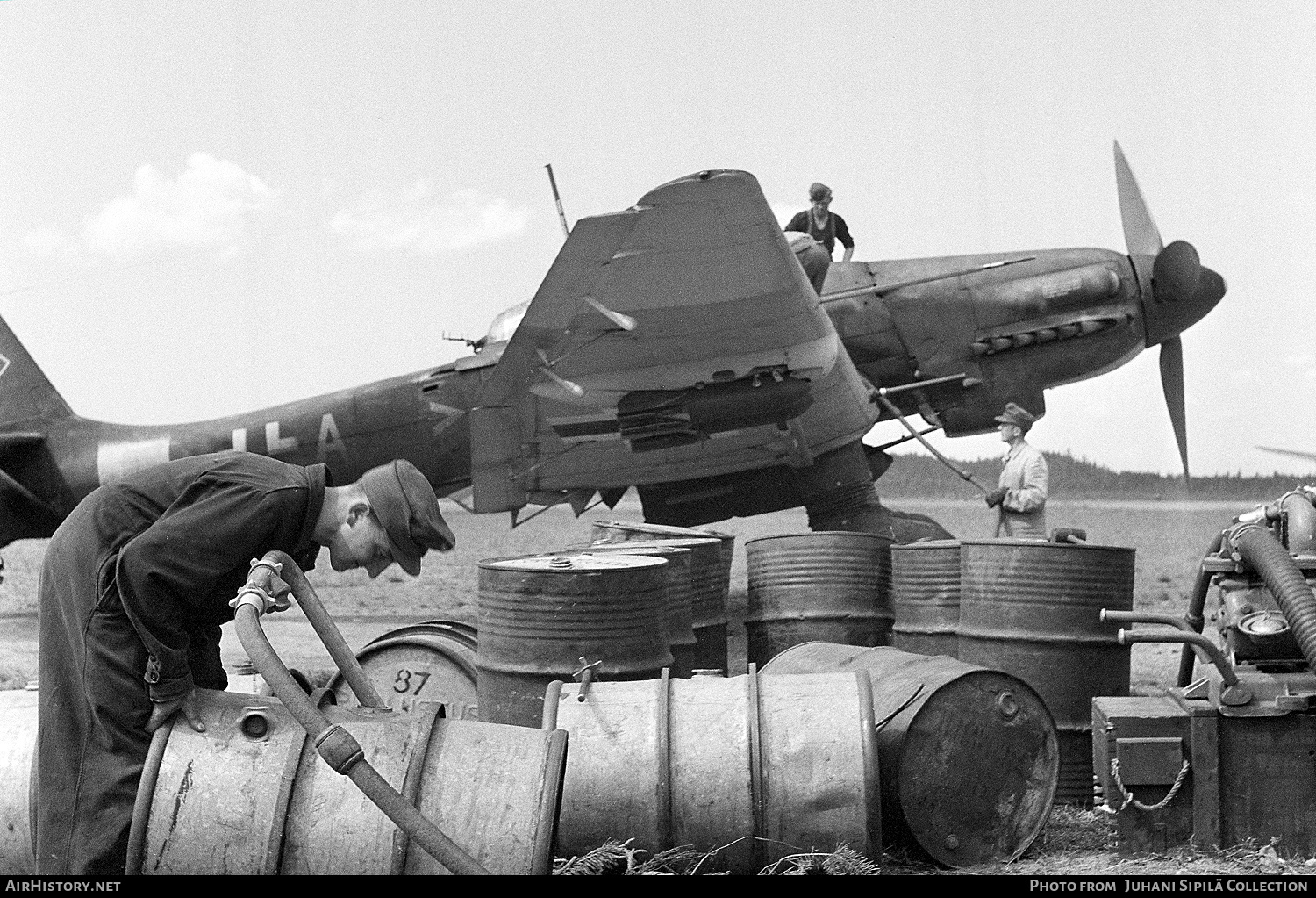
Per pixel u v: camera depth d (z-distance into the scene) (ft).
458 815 10.65
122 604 10.89
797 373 34.81
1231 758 14.39
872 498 36.58
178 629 10.77
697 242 31.58
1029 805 14.78
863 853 13.12
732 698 13.84
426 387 39.06
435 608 50.37
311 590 11.16
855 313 38.27
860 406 35.88
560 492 38.22
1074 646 17.74
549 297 32.86
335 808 10.62
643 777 13.23
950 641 20.07
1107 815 15.06
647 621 16.17
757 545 22.04
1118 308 38.83
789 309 33.30
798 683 13.91
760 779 13.15
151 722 10.94
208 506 10.83
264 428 39.99
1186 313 39.45
